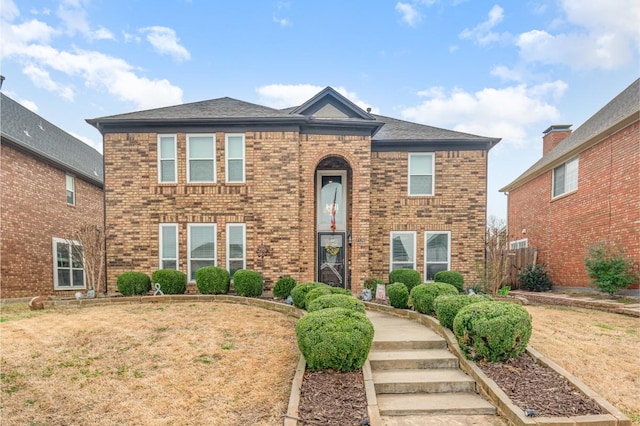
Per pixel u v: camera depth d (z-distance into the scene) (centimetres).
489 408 483
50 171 1570
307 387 507
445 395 528
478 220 1323
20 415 459
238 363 604
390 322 821
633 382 532
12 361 611
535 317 933
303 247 1203
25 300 1388
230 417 452
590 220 1407
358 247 1220
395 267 1324
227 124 1180
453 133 1399
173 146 1198
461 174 1331
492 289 1265
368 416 441
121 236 1180
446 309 686
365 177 1227
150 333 745
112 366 595
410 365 601
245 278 1065
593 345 685
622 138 1236
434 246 1331
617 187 1256
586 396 474
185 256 1184
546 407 450
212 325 799
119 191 1184
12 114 1594
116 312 922
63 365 598
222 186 1187
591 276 1220
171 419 448
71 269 1666
